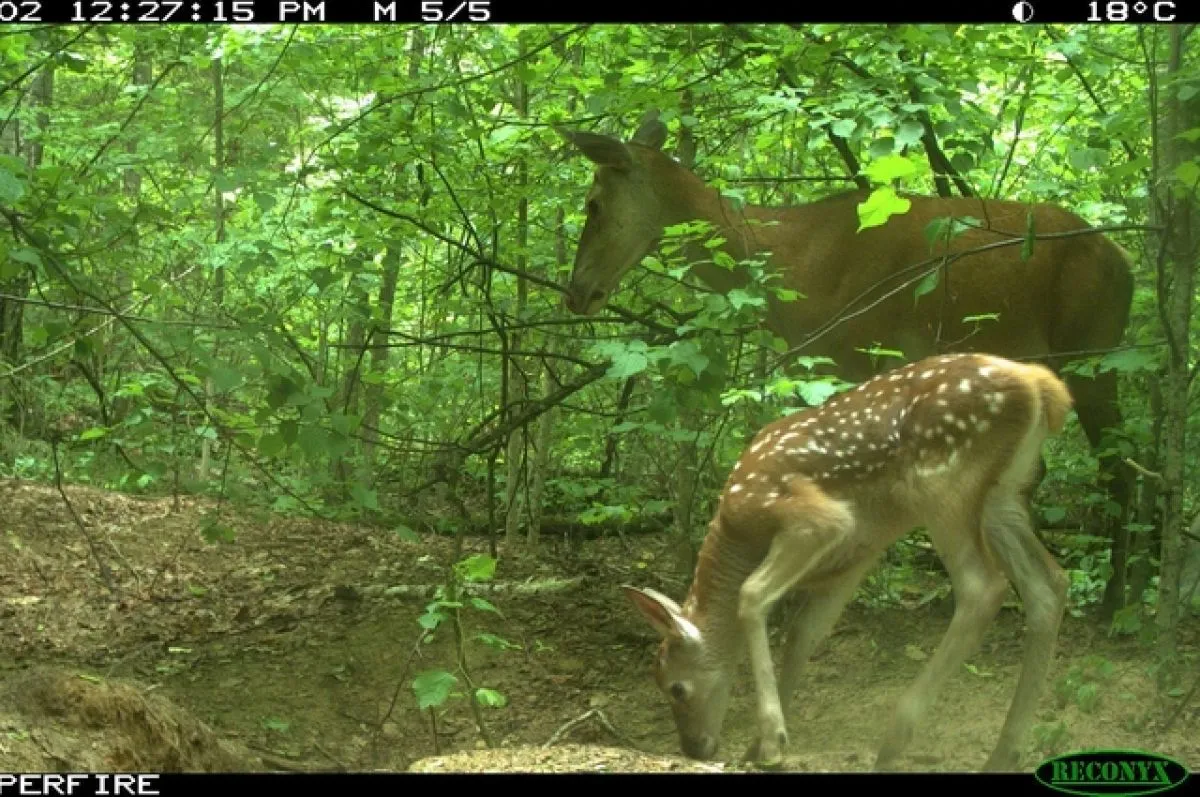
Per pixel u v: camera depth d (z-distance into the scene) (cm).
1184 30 232
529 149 314
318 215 310
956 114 254
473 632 294
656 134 298
